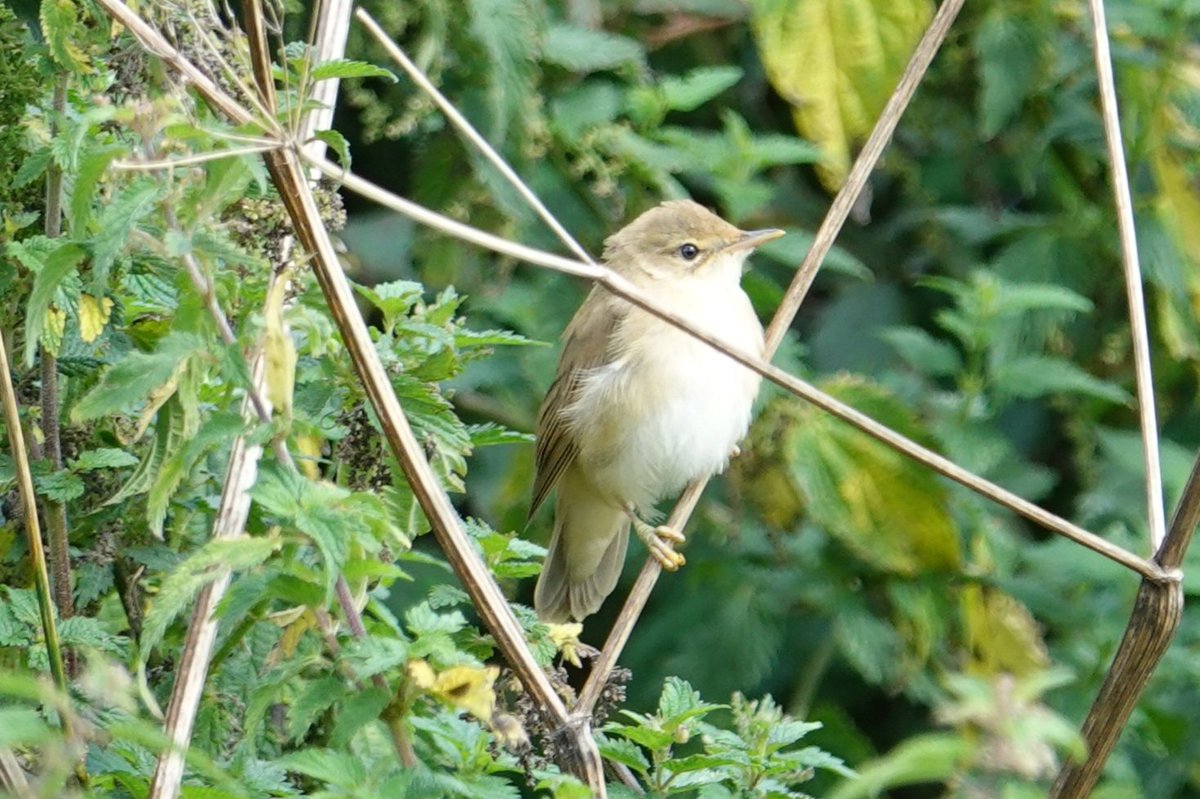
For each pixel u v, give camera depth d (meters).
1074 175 12.45
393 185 12.04
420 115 10.42
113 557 7.08
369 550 5.37
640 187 11.53
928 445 10.95
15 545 7.03
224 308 6.18
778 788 6.29
